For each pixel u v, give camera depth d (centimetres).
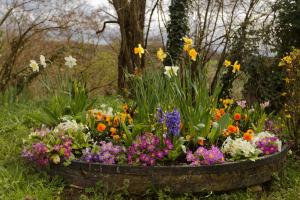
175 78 285
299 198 257
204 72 294
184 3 655
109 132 297
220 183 254
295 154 333
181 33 660
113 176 247
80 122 309
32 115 341
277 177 278
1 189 235
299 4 507
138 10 692
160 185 246
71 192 250
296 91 332
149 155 254
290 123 348
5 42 640
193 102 301
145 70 319
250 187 266
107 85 777
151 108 291
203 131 281
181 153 265
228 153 273
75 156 265
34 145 260
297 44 523
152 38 751
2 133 344
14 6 633
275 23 530
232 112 362
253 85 528
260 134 296
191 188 249
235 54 551
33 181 249
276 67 514
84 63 751
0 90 625
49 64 668
